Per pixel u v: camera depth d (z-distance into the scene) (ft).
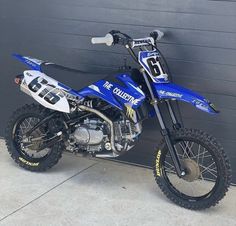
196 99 5.99
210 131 7.06
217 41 6.73
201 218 6.09
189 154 6.73
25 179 6.99
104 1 7.29
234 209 6.34
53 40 7.80
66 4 7.57
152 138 7.44
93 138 6.68
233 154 6.99
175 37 6.93
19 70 8.21
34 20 7.87
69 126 6.90
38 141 7.13
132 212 6.17
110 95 6.45
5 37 8.17
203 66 6.88
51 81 6.82
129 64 7.33
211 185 6.99
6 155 7.85
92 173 7.29
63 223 5.85
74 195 6.55
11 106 8.45
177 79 7.06
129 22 7.18
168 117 7.24
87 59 7.63
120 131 6.57
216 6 6.63
